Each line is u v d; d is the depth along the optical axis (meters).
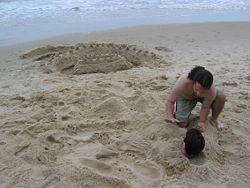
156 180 2.29
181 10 9.18
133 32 6.89
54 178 2.28
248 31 7.11
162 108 3.21
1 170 2.38
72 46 5.52
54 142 2.76
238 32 7.03
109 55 4.84
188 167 2.39
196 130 2.53
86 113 3.26
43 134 2.82
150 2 10.04
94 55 4.82
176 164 2.40
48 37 6.45
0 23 7.46
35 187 2.20
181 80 2.83
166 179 2.31
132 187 2.21
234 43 6.22
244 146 2.73
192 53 5.57
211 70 4.68
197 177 2.32
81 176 2.27
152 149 2.59
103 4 9.63
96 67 4.63
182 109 2.92
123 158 2.55
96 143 2.74
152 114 3.09
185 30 7.13
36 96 3.69
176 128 2.83
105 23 7.60
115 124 3.03
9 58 5.28
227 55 5.45
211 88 2.72
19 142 2.75
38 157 2.51
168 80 4.21
